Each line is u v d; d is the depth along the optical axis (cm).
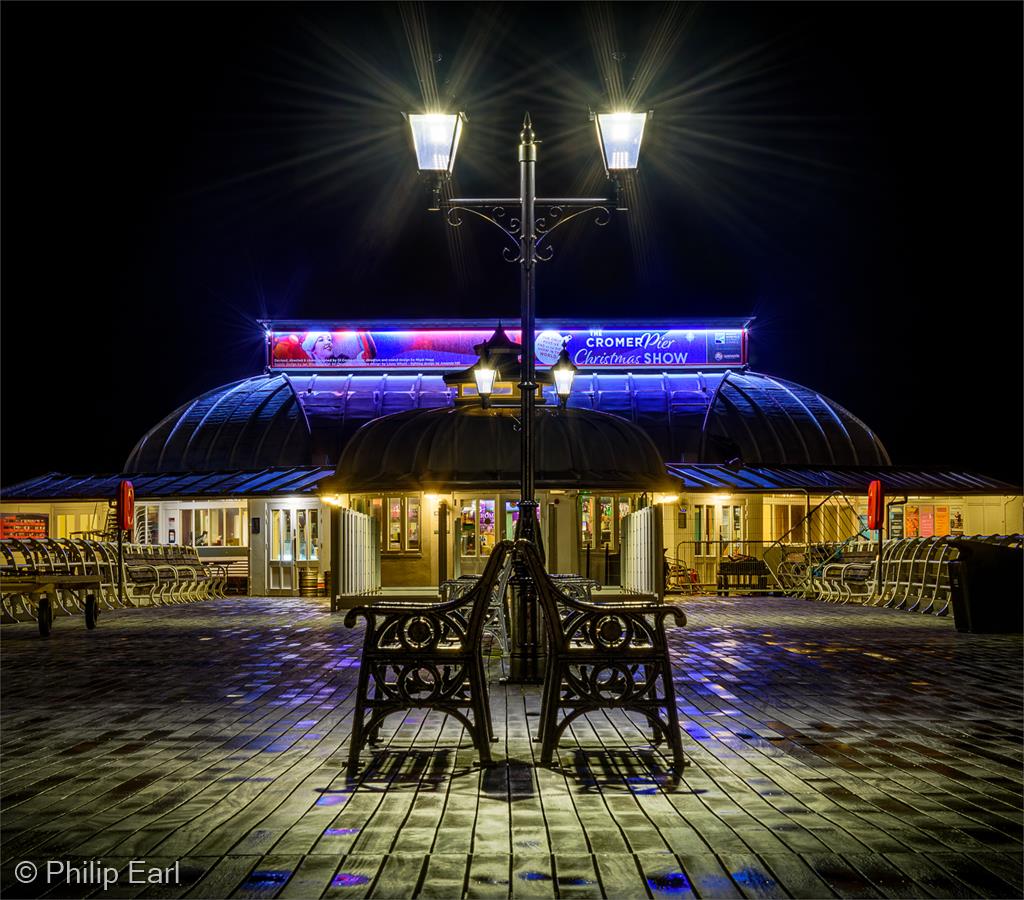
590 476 2419
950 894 396
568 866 427
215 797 546
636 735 727
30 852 451
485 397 1416
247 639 1508
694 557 3016
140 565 2397
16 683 1027
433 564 2547
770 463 3350
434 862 433
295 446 3372
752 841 462
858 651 1310
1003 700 897
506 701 899
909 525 3234
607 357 3741
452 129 1180
